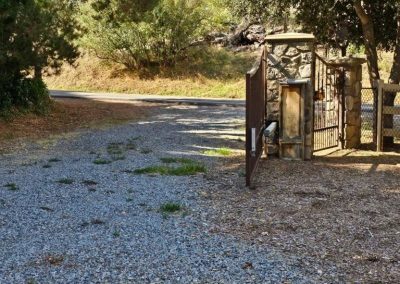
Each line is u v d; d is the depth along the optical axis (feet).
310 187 22.84
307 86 29.25
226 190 22.47
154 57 91.61
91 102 68.80
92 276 13.25
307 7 39.19
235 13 40.65
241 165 28.07
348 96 33.78
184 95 84.99
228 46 94.63
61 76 95.09
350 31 43.62
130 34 87.10
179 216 18.61
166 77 89.76
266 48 29.66
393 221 17.80
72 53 50.78
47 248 15.30
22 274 13.41
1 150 33.78
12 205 20.03
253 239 16.08
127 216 18.60
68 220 18.11
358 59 33.60
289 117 29.40
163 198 21.11
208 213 18.97
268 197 21.21
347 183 23.63
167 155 31.53
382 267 13.80
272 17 39.78
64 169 27.14
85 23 86.94
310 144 29.63
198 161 29.40
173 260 14.33
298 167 27.37
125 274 13.37
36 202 20.48
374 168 27.25
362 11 36.78
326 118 35.68
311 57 29.19
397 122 49.73
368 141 37.24
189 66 90.99
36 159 30.35
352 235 16.38
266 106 30.04
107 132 42.70
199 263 14.10
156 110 62.49
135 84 89.40
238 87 84.28
